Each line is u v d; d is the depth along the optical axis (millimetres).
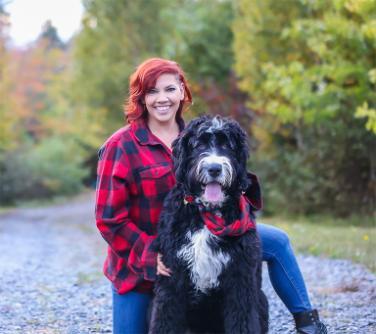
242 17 20875
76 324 6785
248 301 4551
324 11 14805
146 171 4914
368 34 12016
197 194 4551
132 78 5164
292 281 5238
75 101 30234
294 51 17422
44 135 48312
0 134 29281
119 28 27016
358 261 9867
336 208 17531
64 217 27750
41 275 10586
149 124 5191
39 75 45562
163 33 27281
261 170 19422
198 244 4504
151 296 5016
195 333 4934
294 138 19734
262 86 17906
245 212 4570
